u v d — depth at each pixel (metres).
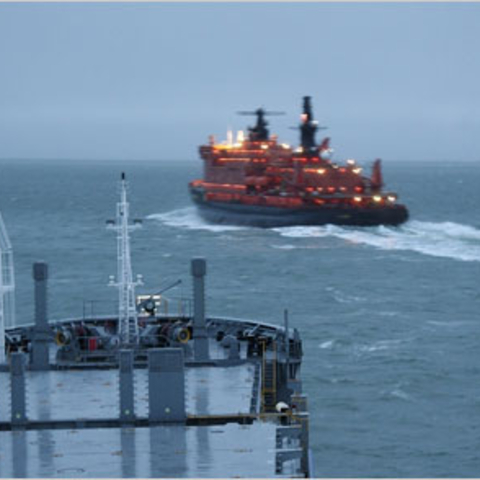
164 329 117.38
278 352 117.69
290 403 100.94
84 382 104.56
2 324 113.06
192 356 115.81
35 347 110.88
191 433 83.50
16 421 88.81
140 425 88.62
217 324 132.12
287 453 78.12
